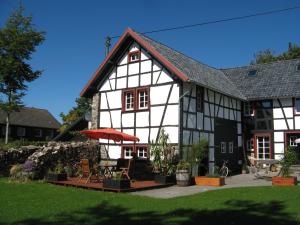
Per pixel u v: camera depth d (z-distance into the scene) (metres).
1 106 22.41
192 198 10.38
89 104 42.28
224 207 8.87
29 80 23.34
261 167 20.19
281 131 20.61
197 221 7.40
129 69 17.89
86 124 22.30
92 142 17.78
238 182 15.25
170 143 15.80
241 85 22.81
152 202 9.60
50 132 47.75
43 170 14.39
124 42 17.89
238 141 20.86
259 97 20.94
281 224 7.20
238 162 20.56
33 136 45.69
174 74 16.06
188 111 16.34
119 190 11.46
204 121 17.53
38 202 9.24
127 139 14.46
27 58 23.20
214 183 13.84
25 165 13.98
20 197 9.95
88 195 10.60
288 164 13.87
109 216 7.79
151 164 15.16
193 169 16.09
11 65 21.84
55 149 15.12
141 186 12.59
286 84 21.02
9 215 7.68
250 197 10.28
